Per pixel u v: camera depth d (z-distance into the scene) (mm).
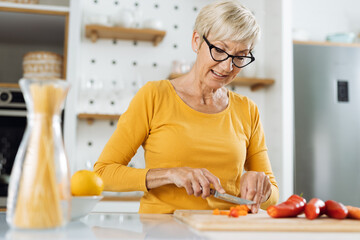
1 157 2553
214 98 1327
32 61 2486
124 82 2959
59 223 663
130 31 2783
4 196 2414
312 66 2914
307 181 2812
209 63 1203
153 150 1257
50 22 2619
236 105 1371
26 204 642
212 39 1192
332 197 2830
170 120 1249
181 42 3078
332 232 786
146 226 814
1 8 2496
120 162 1231
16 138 2568
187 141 1226
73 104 2562
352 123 2908
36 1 2594
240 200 1078
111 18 2924
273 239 702
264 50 3180
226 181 1257
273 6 3059
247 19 1172
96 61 2945
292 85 2879
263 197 1168
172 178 1100
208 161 1236
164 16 3078
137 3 3053
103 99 2928
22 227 648
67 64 2551
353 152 2887
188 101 1294
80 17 2824
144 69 2996
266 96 3135
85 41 2941
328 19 3363
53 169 652
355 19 3398
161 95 1278
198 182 1072
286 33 2908
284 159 2807
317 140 2859
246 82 2980
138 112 1261
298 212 943
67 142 2543
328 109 2895
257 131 1403
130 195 2664
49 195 650
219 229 761
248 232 757
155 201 1203
